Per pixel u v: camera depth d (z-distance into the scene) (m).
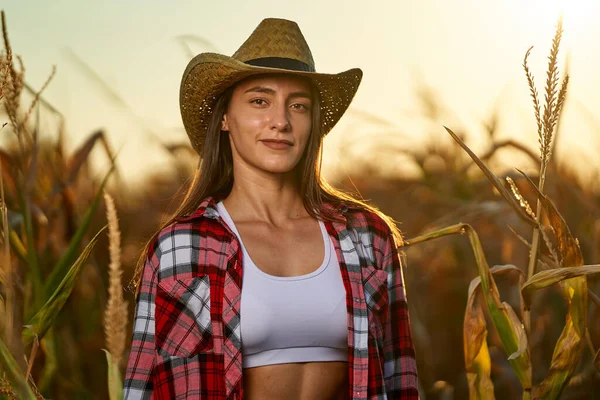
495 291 3.10
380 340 2.91
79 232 3.38
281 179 2.99
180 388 2.75
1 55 2.83
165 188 7.07
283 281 2.77
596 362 3.13
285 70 2.83
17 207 4.09
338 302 2.81
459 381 5.10
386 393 2.90
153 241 2.91
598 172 5.68
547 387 3.04
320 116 3.07
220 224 2.88
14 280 3.33
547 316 4.96
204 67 2.98
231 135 3.03
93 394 4.47
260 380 2.75
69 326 4.49
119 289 2.87
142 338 2.84
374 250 3.03
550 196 5.38
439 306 5.49
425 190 6.34
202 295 2.79
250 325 2.71
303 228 2.96
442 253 5.64
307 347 2.78
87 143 4.40
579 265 3.02
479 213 5.27
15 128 3.15
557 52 2.84
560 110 2.94
